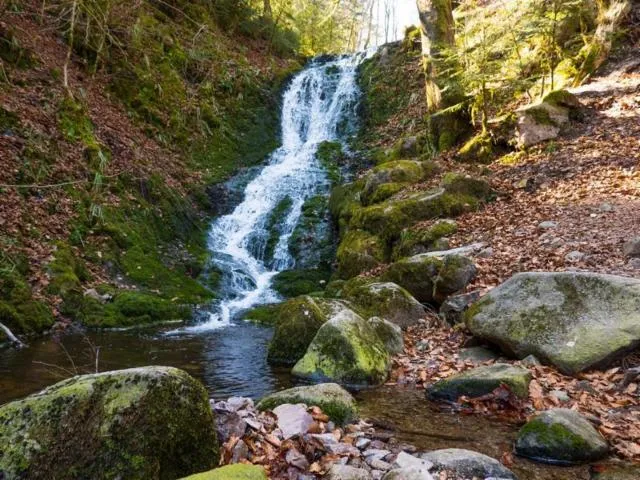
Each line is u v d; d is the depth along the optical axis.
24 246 8.80
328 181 15.28
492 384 4.44
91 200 10.70
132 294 9.00
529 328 5.14
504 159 11.61
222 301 10.36
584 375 4.56
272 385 5.38
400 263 7.59
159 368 3.01
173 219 12.48
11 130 10.37
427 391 4.84
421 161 12.56
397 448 3.62
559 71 13.77
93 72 14.19
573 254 6.68
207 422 3.07
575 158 10.34
